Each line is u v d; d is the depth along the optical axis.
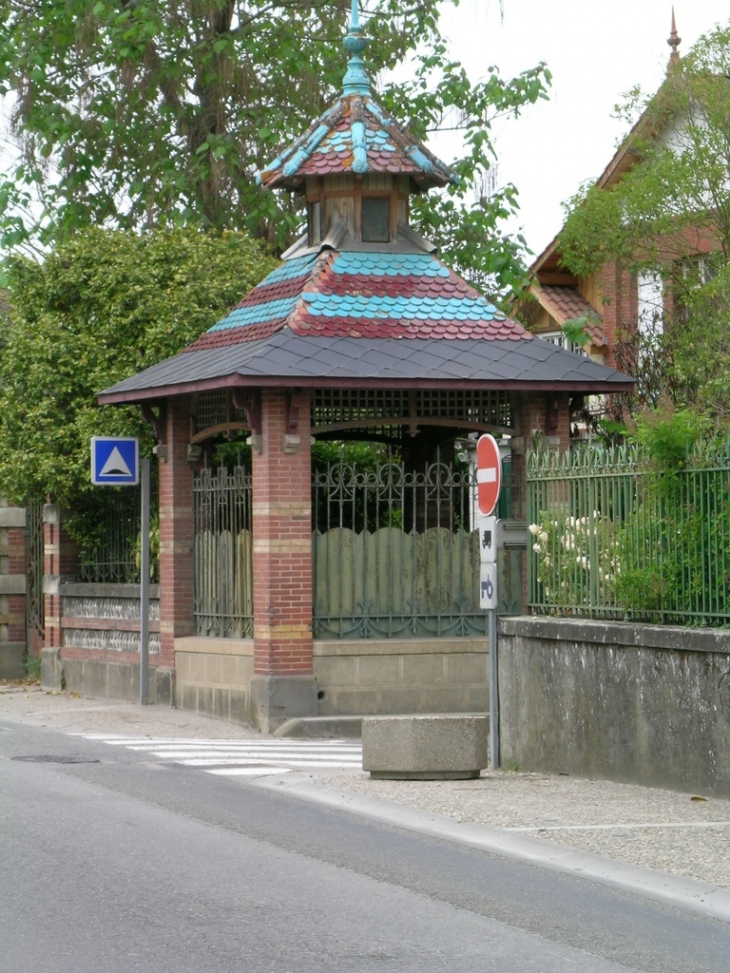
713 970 7.46
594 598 14.12
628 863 9.91
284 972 7.21
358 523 20.33
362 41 20.28
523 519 18.78
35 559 25.05
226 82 26.92
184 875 9.29
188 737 17.23
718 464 12.67
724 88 21.95
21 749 15.68
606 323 29.59
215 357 18.70
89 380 21.69
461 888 9.16
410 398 18.42
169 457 19.94
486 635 18.64
